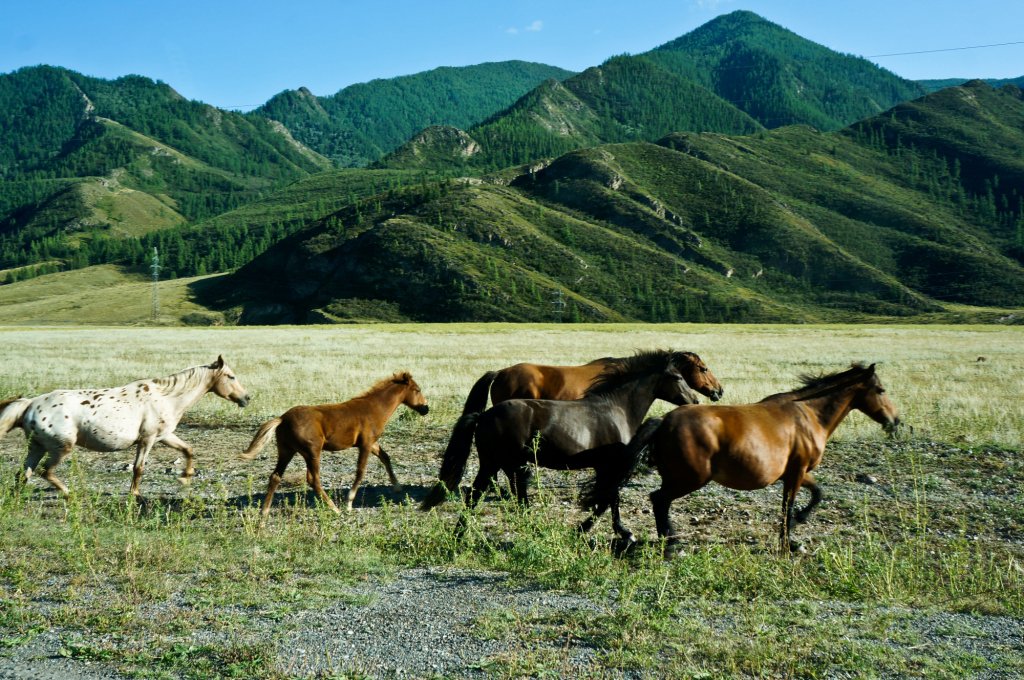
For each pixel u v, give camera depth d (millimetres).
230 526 8914
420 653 5375
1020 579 7500
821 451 8891
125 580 6758
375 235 194875
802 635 5734
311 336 59875
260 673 5047
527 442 8797
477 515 9039
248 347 43812
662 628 5750
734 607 6410
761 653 5332
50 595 6383
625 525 9562
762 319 180125
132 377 25453
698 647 5504
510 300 173000
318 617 6035
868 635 5781
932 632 5938
